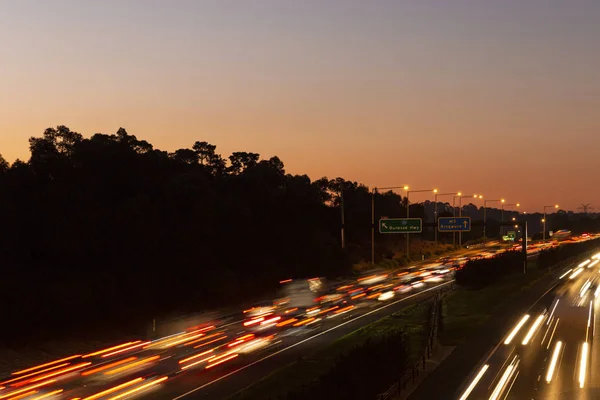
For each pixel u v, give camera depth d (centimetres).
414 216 18238
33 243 6141
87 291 5712
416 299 7844
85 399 3281
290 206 11206
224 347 4841
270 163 12938
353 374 2723
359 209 15362
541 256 10769
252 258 8462
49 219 6388
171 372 3969
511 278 9488
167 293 6644
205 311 6900
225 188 10100
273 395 3262
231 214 8850
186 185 8381
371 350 3072
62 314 5366
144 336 5628
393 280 9794
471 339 4581
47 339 5081
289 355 4512
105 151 8000
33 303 5209
